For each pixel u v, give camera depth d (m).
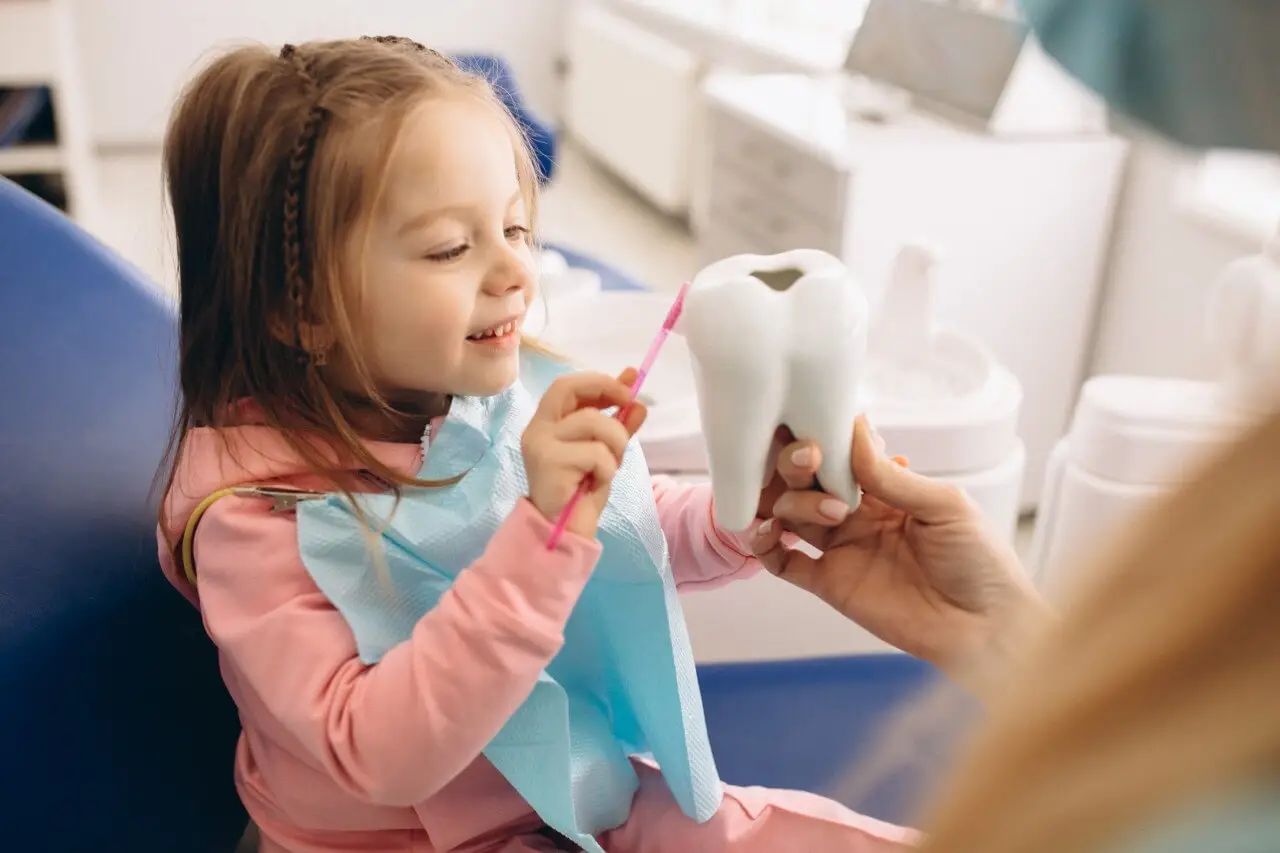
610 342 1.32
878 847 0.78
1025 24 0.23
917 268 1.34
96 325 0.86
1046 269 2.21
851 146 2.11
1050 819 0.21
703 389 0.64
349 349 0.68
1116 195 2.20
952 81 2.20
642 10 4.36
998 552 0.75
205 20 4.64
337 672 0.66
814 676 1.02
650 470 1.12
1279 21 0.19
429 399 0.78
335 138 0.66
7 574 0.70
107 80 4.64
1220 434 0.22
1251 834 0.19
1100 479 1.29
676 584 0.88
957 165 2.11
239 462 0.71
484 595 0.63
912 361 1.37
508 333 0.72
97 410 0.82
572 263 1.72
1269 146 0.20
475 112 0.70
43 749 0.67
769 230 2.38
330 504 0.69
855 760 0.91
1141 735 0.20
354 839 0.76
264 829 0.77
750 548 0.80
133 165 4.53
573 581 0.63
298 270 0.68
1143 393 1.30
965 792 0.23
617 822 0.84
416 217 0.66
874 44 2.36
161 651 0.79
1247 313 0.93
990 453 1.21
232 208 0.70
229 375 0.74
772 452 0.72
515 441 0.77
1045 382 2.30
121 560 0.78
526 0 4.99
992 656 0.73
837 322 0.63
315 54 0.71
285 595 0.68
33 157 3.32
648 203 4.29
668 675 0.79
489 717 0.63
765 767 0.93
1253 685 0.19
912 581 0.79
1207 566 0.20
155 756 0.76
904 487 0.74
